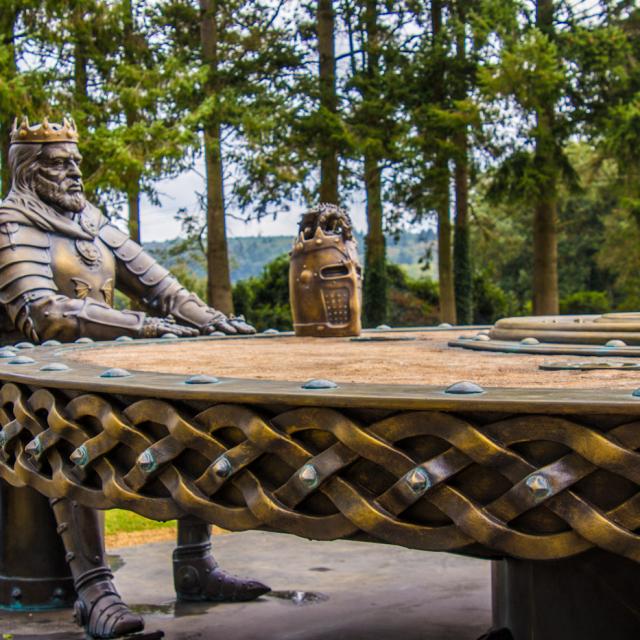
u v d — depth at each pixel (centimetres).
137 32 1773
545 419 152
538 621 256
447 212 1972
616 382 196
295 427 177
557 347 300
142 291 553
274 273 2264
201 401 194
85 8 1514
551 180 1870
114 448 218
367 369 245
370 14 1978
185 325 546
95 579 325
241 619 402
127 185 1462
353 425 168
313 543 540
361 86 1925
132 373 231
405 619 400
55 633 373
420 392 167
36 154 520
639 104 1812
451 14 2062
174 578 439
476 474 162
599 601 240
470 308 2253
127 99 1505
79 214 533
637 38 1956
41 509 413
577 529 150
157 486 207
